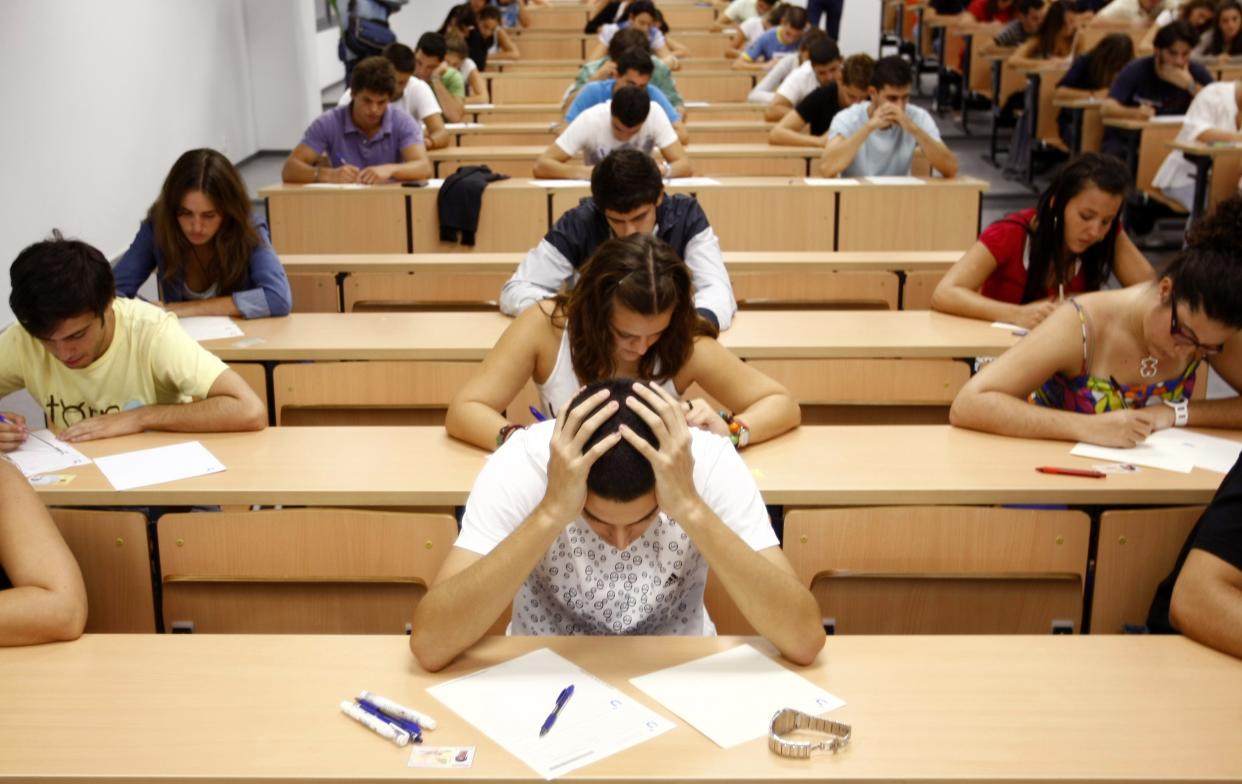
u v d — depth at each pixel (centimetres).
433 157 546
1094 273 289
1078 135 652
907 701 129
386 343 271
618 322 189
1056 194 280
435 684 133
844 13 1086
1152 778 115
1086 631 187
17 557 149
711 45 976
